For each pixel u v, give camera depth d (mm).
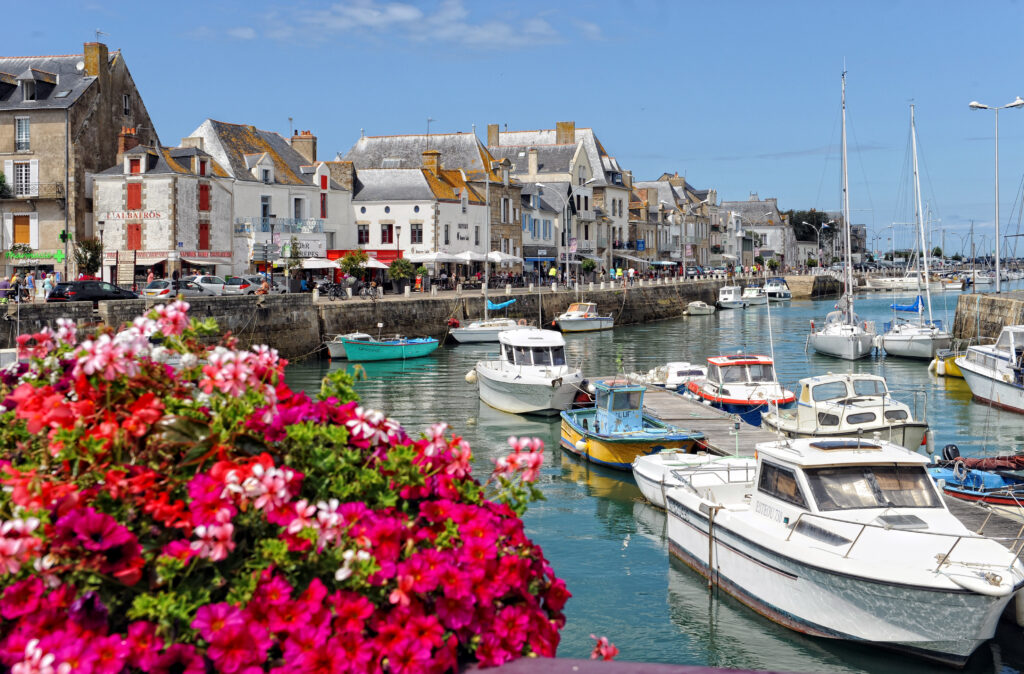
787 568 13320
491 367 34844
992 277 134500
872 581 12023
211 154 59906
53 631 4113
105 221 54781
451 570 4570
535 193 89188
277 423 4949
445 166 84438
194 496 4391
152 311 5473
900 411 24469
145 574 4422
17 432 5180
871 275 161500
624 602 15047
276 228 60344
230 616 4152
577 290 72562
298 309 46938
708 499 16250
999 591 11242
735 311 95500
